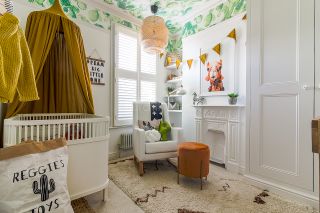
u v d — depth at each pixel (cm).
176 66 391
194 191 207
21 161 110
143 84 378
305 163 179
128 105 352
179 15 352
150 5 315
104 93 320
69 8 279
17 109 178
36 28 185
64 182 129
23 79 117
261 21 212
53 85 220
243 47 265
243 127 259
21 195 105
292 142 188
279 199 189
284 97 195
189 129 354
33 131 145
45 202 114
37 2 254
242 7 269
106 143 184
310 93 176
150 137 273
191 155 216
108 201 187
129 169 274
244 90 264
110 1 304
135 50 363
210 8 321
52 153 127
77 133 162
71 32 202
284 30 194
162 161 313
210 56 315
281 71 196
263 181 211
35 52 180
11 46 96
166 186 220
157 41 235
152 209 172
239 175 254
